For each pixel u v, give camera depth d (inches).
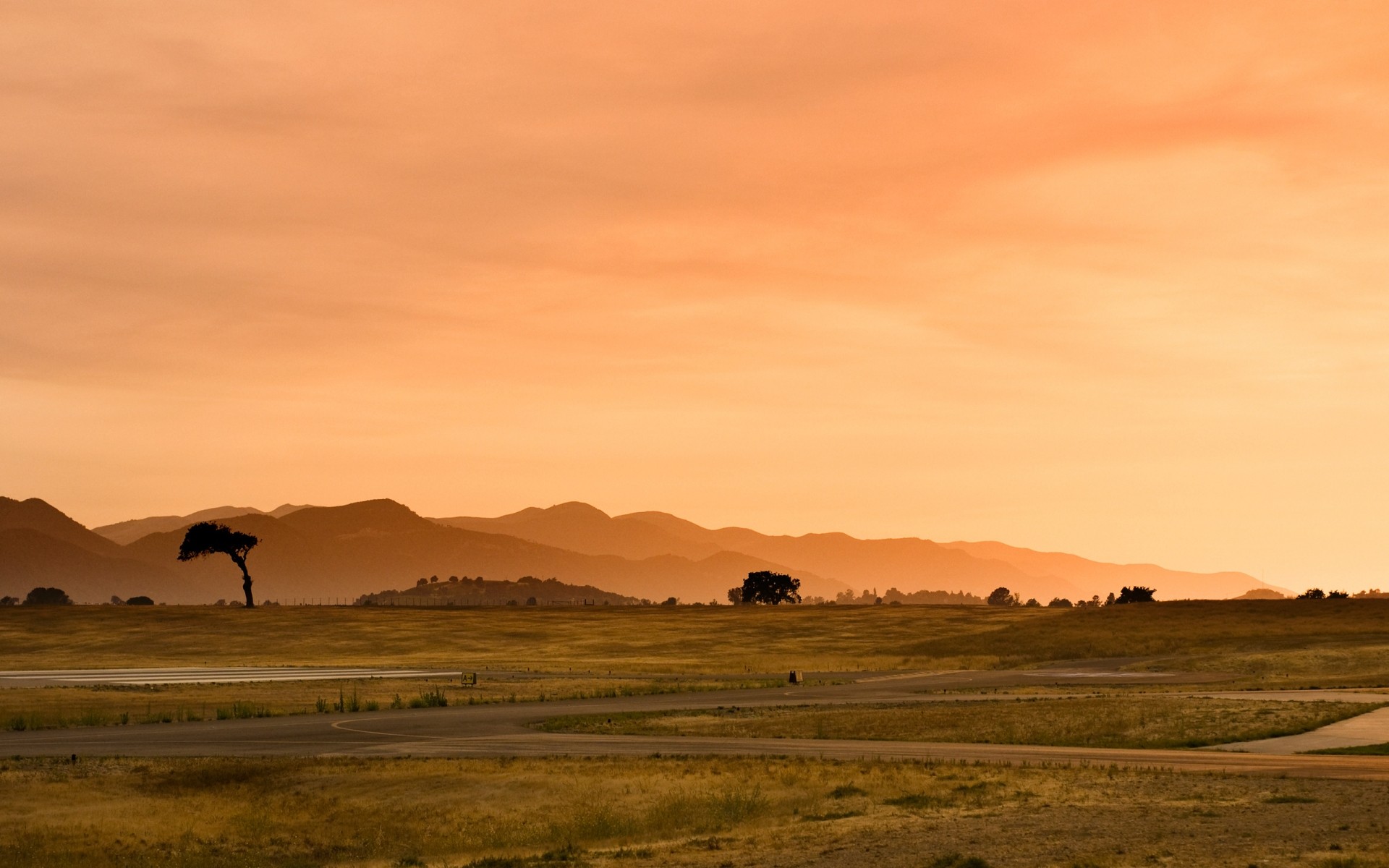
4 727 2239.2
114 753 1865.2
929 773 1504.7
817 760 1685.5
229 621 6811.0
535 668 4330.7
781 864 976.3
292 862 1285.7
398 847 1327.5
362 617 7140.8
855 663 4515.3
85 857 1312.7
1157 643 4886.8
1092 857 928.3
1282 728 1941.4
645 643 5807.1
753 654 5182.1
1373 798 1174.3
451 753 1847.9
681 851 1085.1
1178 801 1196.5
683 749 1877.5
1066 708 2363.4
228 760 1787.6
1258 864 875.4
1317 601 6131.9
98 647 5743.1
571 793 1489.9
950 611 7253.9
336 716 2447.1
